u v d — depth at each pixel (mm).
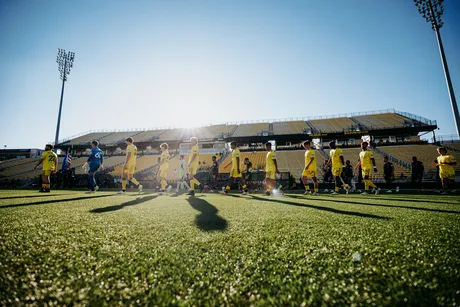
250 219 2287
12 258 1050
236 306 729
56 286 817
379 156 24406
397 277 901
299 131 34969
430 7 15297
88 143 37656
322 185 13508
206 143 35281
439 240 1445
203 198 5367
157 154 33281
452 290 792
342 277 922
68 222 1959
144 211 2803
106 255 1150
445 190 8289
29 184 20844
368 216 2488
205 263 1074
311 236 1585
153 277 912
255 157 27688
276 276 940
